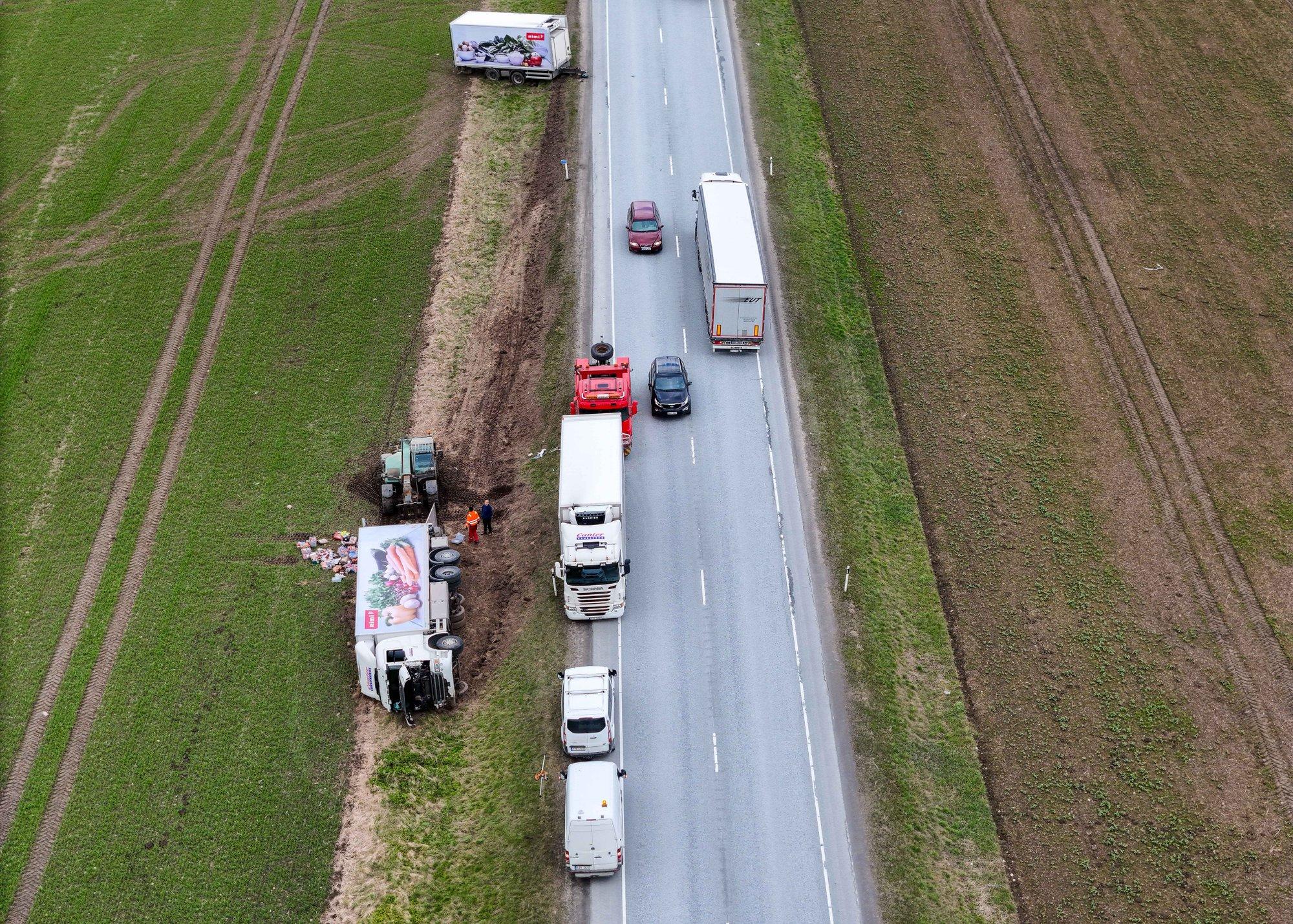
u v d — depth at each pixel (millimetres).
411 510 47625
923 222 61781
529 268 59188
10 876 36562
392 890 36219
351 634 43188
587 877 36188
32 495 48750
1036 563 46312
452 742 40375
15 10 76250
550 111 68000
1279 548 46844
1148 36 74250
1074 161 65750
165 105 69062
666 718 40312
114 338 55656
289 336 55688
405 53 72812
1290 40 73625
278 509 47875
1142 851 37344
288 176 64625
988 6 76500
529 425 51188
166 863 36750
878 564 45906
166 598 44562
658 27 73812
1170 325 56625
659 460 49156
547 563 45375
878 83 70375
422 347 55219
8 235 61281
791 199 62250
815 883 36125
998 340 55688
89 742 40031
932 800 38656
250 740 40000
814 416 51344
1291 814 38219
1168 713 41188
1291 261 59875
